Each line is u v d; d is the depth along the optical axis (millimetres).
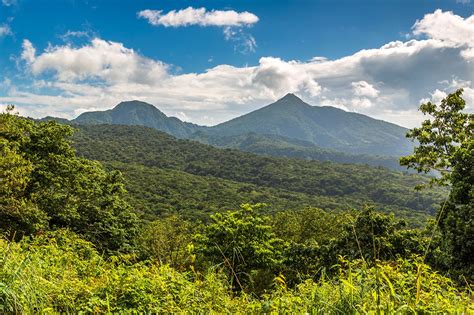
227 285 5758
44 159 22859
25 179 18297
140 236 25906
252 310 4684
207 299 5141
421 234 15406
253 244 18938
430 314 3387
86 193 24406
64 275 5637
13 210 16062
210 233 19609
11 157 16359
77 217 22047
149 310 4625
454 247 13234
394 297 3477
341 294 3527
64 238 11086
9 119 22188
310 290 4305
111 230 23234
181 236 24734
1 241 6441
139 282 5215
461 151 15078
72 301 4520
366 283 3658
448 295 3975
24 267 4637
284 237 28375
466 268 12648
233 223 19906
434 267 13594
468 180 14477
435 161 23125
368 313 3119
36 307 4070
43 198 21328
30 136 23625
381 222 15336
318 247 17172
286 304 4016
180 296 5176
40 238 9086
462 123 23141
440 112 23562
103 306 4605
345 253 15211
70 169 23859
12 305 3846
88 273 6516
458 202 14422
